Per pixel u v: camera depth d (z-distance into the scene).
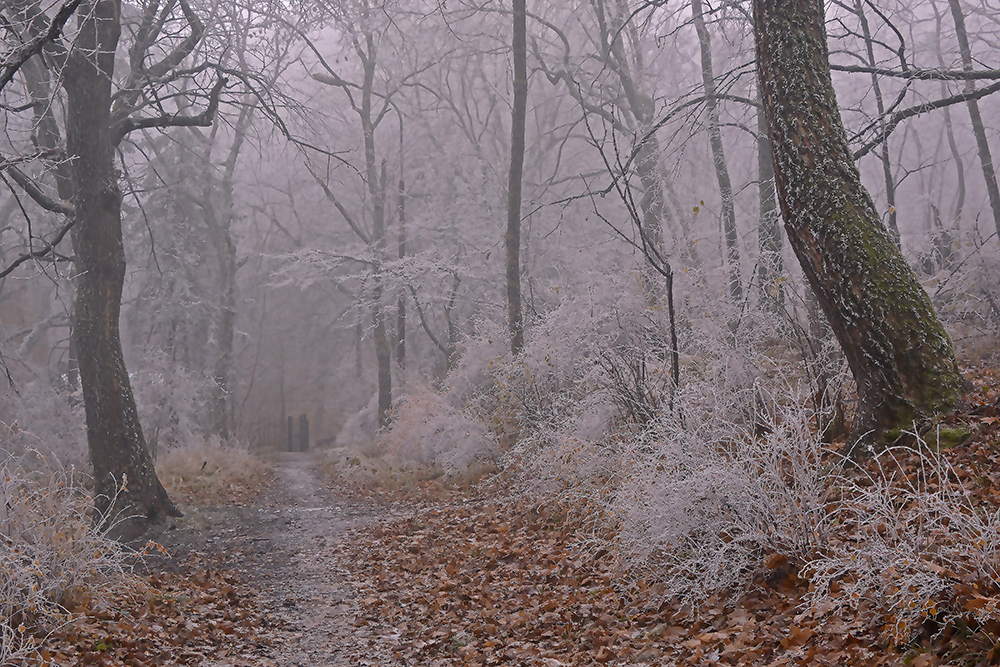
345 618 8.09
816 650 4.70
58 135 16.47
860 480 6.84
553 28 25.52
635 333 12.70
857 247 7.46
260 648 7.04
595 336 13.18
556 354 14.04
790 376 10.00
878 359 7.29
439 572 9.38
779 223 13.98
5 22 9.88
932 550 4.85
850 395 8.97
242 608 8.42
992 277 13.13
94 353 13.09
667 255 13.94
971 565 4.51
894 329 7.25
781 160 7.95
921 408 7.07
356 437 30.88
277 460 32.00
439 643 6.82
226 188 33.97
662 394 9.39
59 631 6.38
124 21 15.69
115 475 12.95
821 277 7.66
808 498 6.01
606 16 24.81
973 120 20.16
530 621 6.90
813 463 6.50
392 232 31.91
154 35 15.48
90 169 13.19
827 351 9.33
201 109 30.14
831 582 5.49
